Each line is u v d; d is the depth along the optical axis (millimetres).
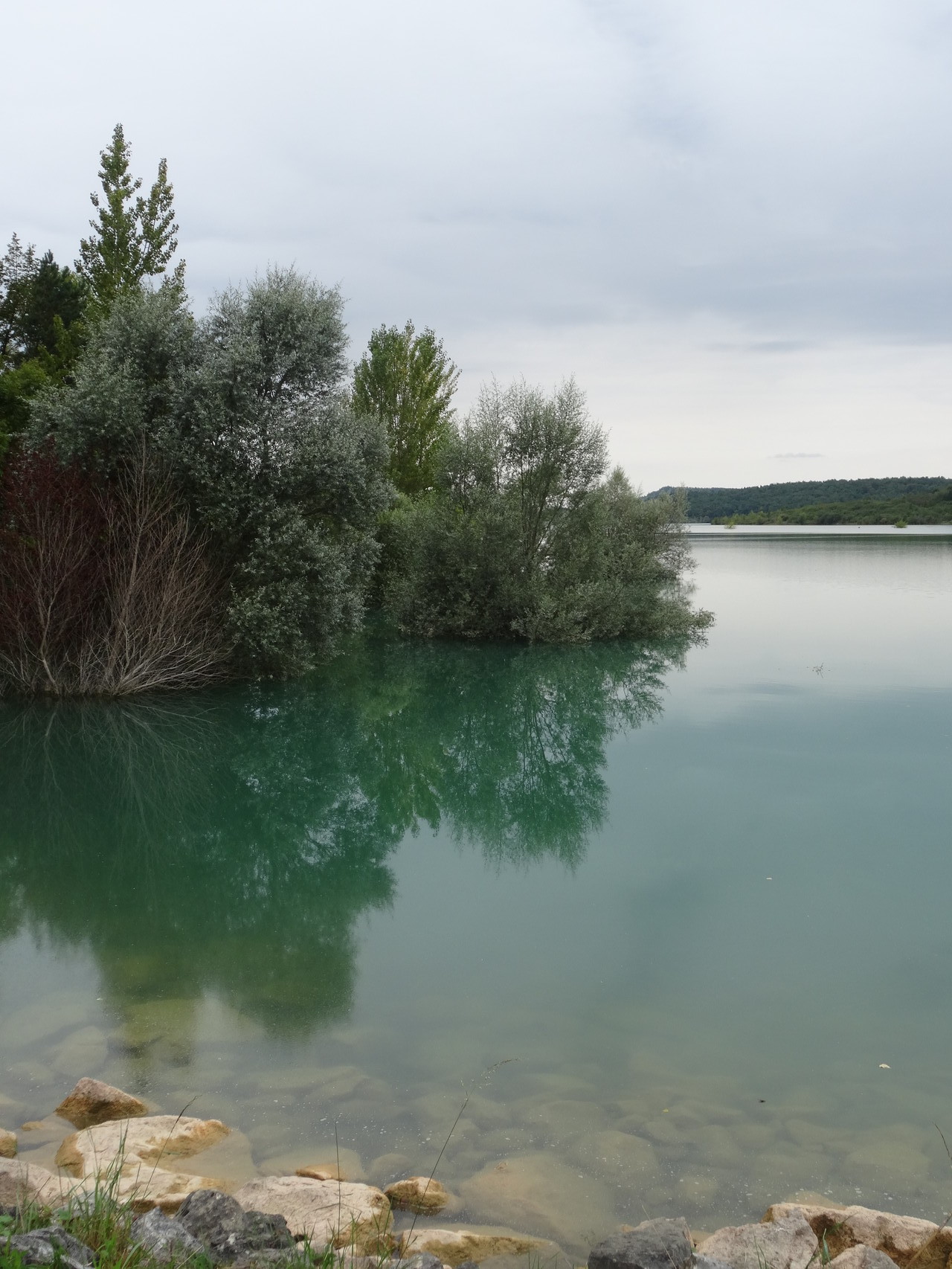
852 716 13367
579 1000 5309
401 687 16688
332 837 8844
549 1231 3322
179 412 15641
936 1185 3623
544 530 22656
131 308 16547
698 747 11797
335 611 16219
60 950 6148
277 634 15367
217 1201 3084
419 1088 4352
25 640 15266
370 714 14414
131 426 15391
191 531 16062
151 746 12367
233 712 14453
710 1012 5152
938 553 54375
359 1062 4605
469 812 9609
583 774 10758
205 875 7773
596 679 17188
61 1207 3082
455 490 22797
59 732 13031
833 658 18797
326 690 16359
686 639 22234
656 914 6629
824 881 7195
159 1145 3746
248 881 7613
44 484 15133
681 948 6023
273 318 16531
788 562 48156
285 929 6508
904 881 7168
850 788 9797
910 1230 3170
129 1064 4566
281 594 15656
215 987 5527
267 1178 3512
